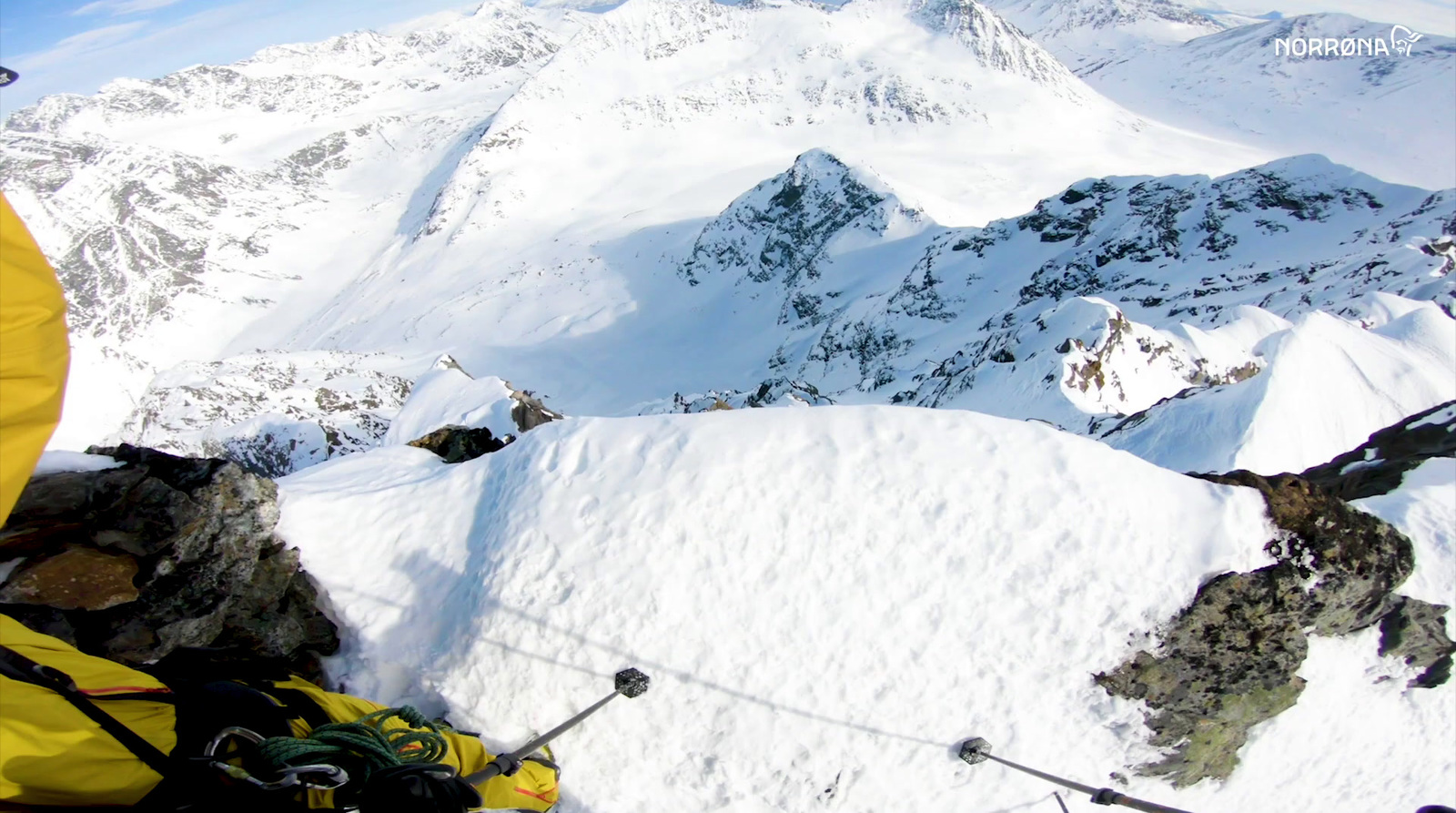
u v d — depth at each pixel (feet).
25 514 19.03
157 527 19.99
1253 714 25.93
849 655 23.57
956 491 24.66
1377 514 28.68
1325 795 27.81
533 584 23.35
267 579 22.16
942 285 383.24
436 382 85.61
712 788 23.16
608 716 22.82
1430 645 27.17
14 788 9.91
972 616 24.00
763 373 488.02
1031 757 24.43
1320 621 25.86
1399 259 207.31
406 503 25.36
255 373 361.92
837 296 504.84
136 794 10.68
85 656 12.14
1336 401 79.41
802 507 24.26
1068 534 24.52
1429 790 28.63
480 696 22.82
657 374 557.33
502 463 26.12
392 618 23.53
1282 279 249.55
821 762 23.39
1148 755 25.38
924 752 23.84
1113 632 24.32
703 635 23.30
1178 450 80.79
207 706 11.99
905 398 214.90
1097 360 133.28
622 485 24.39
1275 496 25.80
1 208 8.36
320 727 13.03
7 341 8.27
